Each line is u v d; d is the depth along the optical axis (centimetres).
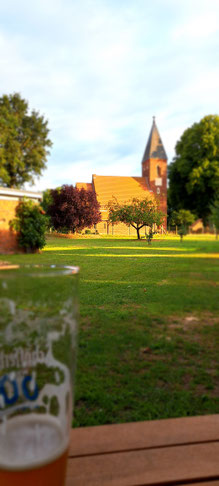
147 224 1057
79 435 112
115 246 1145
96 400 189
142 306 351
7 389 65
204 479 91
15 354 65
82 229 1819
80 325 292
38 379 67
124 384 202
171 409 178
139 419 172
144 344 194
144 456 100
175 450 103
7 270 76
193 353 199
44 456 63
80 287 526
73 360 72
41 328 67
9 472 61
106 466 95
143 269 653
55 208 1673
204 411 177
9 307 65
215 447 104
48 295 67
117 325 218
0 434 64
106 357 217
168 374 204
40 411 67
